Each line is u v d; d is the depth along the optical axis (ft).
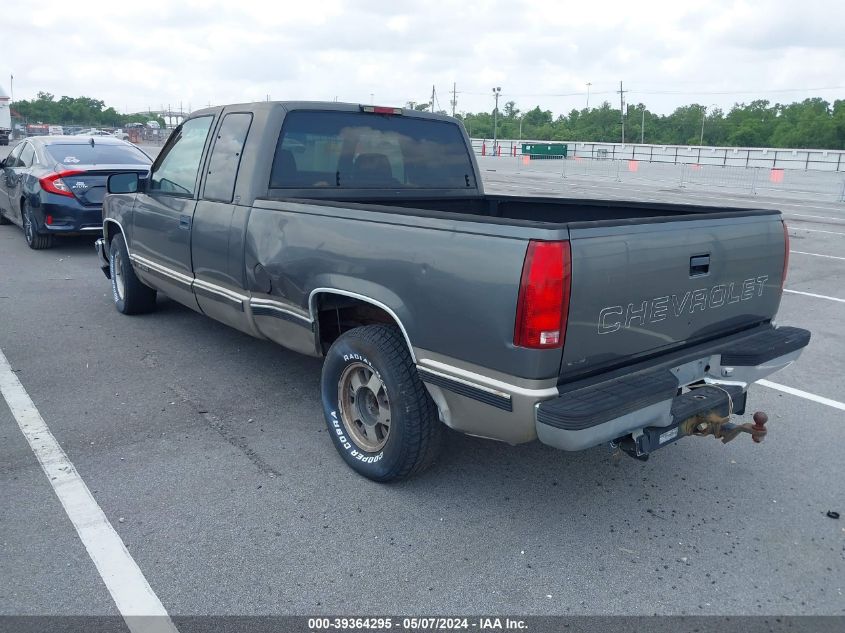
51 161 32.68
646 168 134.82
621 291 9.96
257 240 14.05
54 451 13.53
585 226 9.45
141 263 19.80
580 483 12.82
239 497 12.02
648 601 9.66
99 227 32.83
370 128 15.99
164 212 17.65
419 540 10.93
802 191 87.86
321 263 12.48
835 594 9.91
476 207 18.45
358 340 12.01
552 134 440.45
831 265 35.19
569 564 10.43
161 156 18.40
